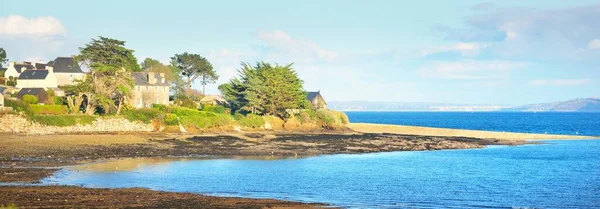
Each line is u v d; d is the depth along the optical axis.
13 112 89.00
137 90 123.50
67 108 102.50
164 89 132.12
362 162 71.50
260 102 126.12
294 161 71.12
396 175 58.16
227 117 115.25
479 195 45.88
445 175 58.88
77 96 105.38
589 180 56.22
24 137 81.50
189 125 105.94
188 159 70.31
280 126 124.75
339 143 98.75
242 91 132.62
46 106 99.19
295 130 124.19
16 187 41.56
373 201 41.81
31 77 123.50
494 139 117.19
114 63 112.19
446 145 102.12
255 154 79.00
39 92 108.62
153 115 102.88
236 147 86.56
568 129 187.38
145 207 35.34
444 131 137.25
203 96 164.62
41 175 49.81
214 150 81.75
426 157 80.44
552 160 77.69
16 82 124.00
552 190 49.22
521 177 58.16
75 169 55.53
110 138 86.38
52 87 122.69
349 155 81.88
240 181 51.22
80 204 35.34
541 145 107.44
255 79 128.12
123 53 115.00
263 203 38.25
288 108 128.12
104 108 102.88
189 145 86.06
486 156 83.44
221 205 36.94
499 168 66.56
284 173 58.12
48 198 37.00
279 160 72.12
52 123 91.88
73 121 94.19
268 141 97.38
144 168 59.03
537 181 55.16
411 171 62.09
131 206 35.47
